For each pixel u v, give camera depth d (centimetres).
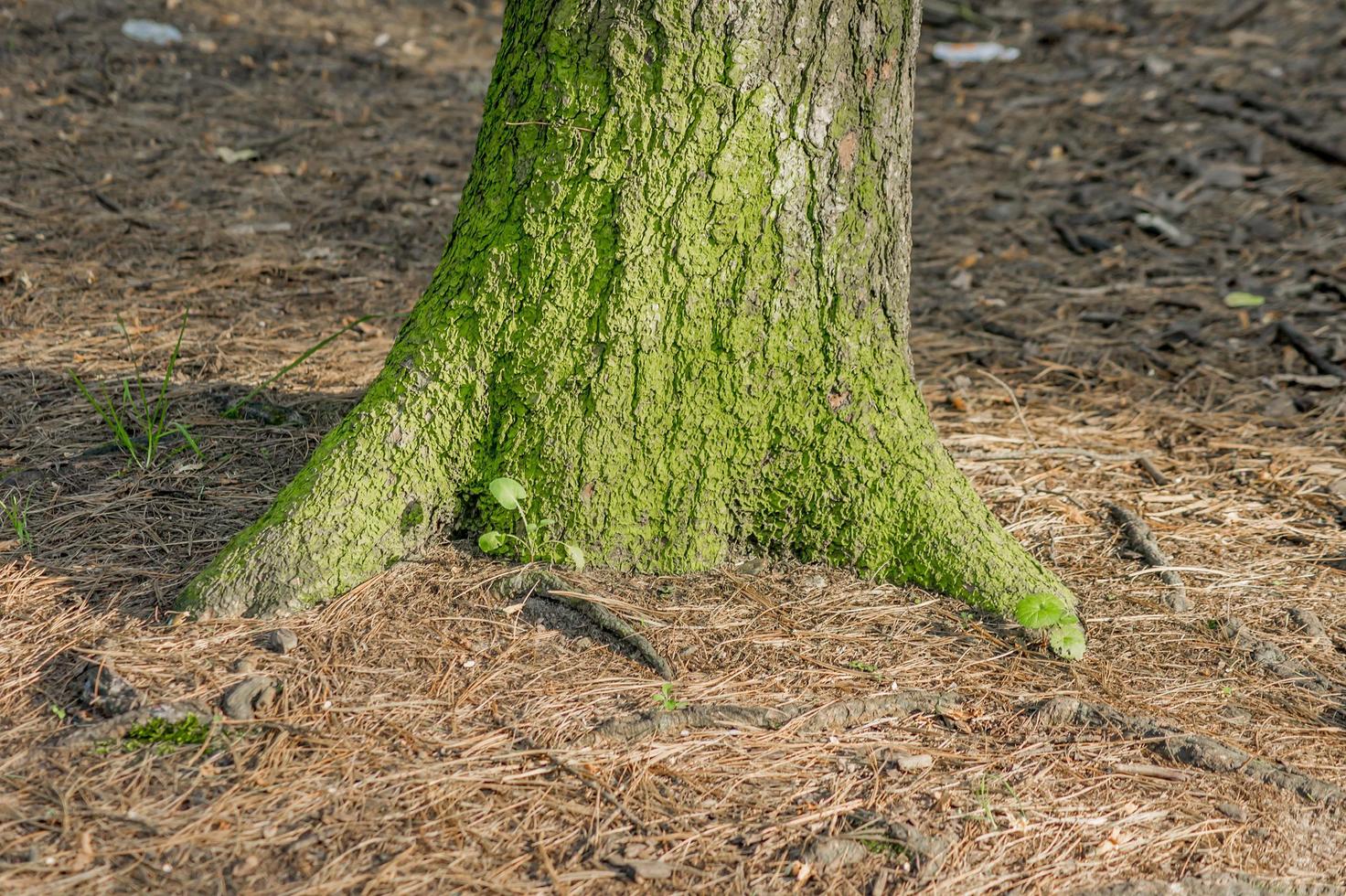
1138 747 257
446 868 212
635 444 296
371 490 294
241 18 875
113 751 234
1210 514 370
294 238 573
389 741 242
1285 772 250
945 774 245
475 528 308
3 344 429
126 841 212
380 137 715
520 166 288
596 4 276
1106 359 495
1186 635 300
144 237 548
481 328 293
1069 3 1004
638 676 268
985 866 222
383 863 212
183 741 238
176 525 319
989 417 438
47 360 419
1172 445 420
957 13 981
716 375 295
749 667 273
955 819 233
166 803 222
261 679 253
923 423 315
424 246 581
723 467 303
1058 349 506
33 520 316
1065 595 304
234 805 222
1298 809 242
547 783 235
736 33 275
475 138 731
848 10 281
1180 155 712
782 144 284
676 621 287
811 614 296
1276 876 224
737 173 283
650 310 288
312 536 287
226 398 400
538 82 284
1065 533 352
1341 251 593
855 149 291
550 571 297
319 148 687
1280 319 527
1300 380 470
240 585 279
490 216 294
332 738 241
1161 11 960
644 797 233
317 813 222
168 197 595
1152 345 509
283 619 278
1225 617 309
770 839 225
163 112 700
